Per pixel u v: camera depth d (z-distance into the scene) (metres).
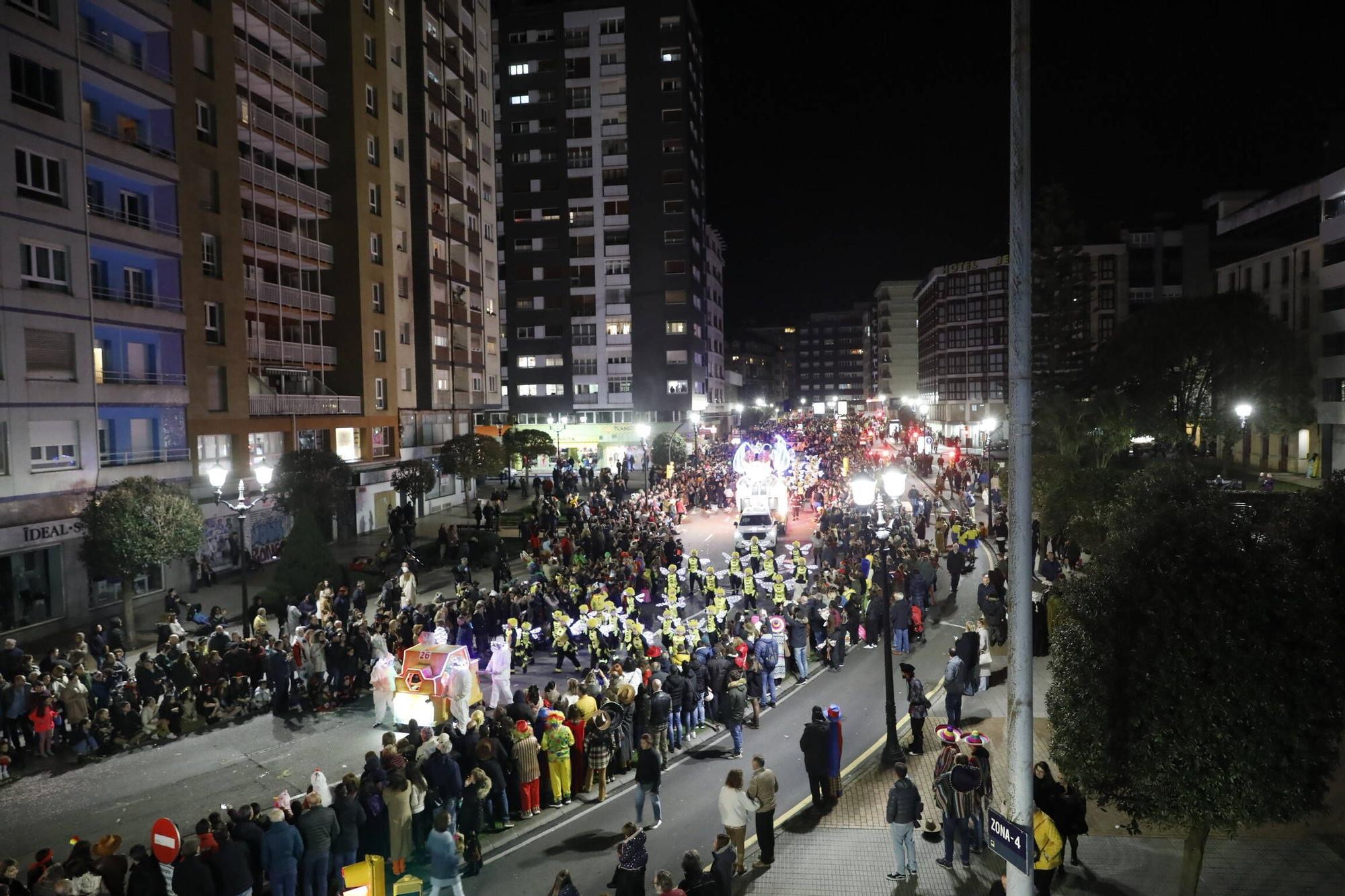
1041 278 49.12
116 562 21.88
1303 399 43.84
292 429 37.84
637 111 82.75
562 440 82.81
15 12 23.62
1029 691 7.42
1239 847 11.49
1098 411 32.78
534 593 23.27
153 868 10.12
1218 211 80.25
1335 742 8.08
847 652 22.50
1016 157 7.32
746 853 12.26
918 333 145.25
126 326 27.67
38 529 23.67
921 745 15.55
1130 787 8.68
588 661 21.86
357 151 43.88
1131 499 9.58
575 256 84.50
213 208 32.81
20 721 15.81
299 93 40.69
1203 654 7.95
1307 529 8.81
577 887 11.41
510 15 84.31
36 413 24.12
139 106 29.06
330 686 18.91
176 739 16.94
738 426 122.81
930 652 21.91
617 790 14.59
